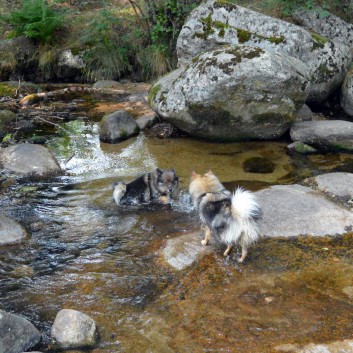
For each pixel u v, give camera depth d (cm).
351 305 285
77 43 883
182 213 416
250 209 317
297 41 609
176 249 349
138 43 870
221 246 352
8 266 338
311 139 554
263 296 296
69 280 321
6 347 246
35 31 876
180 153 546
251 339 258
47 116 677
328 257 337
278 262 332
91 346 257
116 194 431
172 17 817
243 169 500
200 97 521
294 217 381
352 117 632
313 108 662
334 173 460
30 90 795
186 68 554
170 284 312
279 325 269
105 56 864
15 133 607
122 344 259
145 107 714
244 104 522
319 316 276
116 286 312
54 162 506
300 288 303
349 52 652
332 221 377
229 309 284
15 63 869
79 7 1005
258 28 615
